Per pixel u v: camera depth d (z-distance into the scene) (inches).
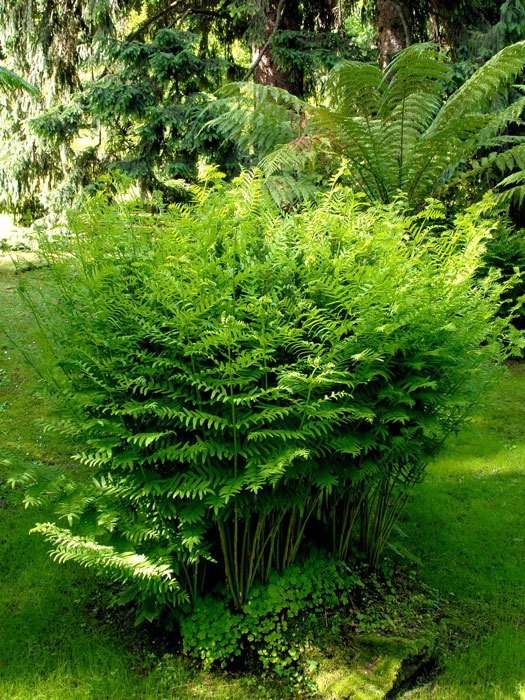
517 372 243.3
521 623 101.5
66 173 392.8
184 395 81.6
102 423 81.0
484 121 224.5
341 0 376.2
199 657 90.1
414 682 88.1
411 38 329.4
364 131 234.4
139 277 86.3
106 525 83.0
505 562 118.9
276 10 361.4
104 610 99.9
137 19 453.4
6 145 390.9
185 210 94.3
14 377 197.6
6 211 405.7
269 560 95.0
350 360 87.7
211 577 98.2
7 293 254.2
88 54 371.2
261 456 82.8
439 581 112.0
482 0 321.7
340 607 98.6
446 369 94.9
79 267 87.7
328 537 107.0
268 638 90.4
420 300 88.0
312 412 80.9
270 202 106.5
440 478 154.1
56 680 84.5
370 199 254.4
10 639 91.7
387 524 109.5
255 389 80.7
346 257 89.5
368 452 93.9
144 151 358.6
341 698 83.3
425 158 237.8
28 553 113.0
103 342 82.7
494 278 103.3
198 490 79.8
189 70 344.2
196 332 81.7
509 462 163.0
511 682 88.5
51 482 87.9
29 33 364.5
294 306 85.6
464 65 306.5
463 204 290.5
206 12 382.9
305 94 397.1
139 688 84.0
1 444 155.8
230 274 84.4
